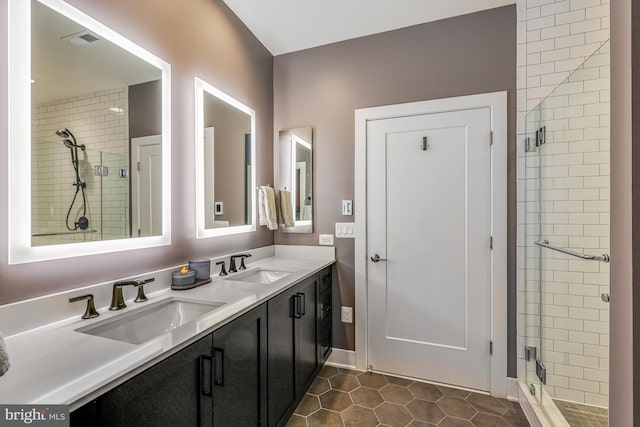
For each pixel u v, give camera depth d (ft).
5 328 2.96
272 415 4.75
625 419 2.57
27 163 3.30
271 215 7.82
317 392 6.56
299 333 5.79
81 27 3.85
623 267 2.58
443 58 6.92
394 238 7.35
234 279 6.07
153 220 4.87
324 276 7.27
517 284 6.34
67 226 3.71
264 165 8.10
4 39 3.13
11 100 3.17
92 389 2.11
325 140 7.98
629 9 2.48
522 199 6.31
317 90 8.07
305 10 6.66
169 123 5.11
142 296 4.25
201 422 3.23
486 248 6.62
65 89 3.72
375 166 7.50
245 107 7.26
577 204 5.50
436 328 7.00
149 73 4.82
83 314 3.66
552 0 6.08
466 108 6.72
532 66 6.24
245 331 4.05
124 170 4.46
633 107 2.45
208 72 6.04
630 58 2.47
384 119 7.43
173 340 2.95
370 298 7.54
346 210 7.75
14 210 3.17
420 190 7.14
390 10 6.64
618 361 2.67
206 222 6.02
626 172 2.53
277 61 8.50
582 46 5.88
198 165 5.77
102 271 4.00
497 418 5.72
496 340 6.47
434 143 7.02
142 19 4.64
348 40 7.79
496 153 6.49
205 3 5.98
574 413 5.27
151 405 2.61
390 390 6.64
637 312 2.45
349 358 7.70
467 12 6.70
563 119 5.65
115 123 4.33
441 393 6.55
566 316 5.63
